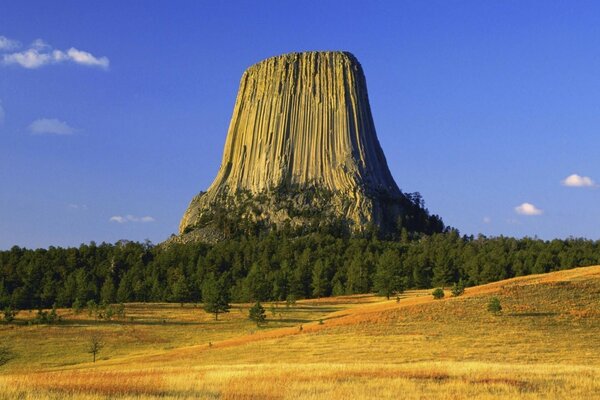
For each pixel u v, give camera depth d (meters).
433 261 191.50
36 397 36.56
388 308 105.56
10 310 129.12
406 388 42.09
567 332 79.12
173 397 38.47
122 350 98.19
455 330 81.69
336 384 43.62
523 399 38.56
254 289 157.88
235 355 75.81
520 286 106.25
